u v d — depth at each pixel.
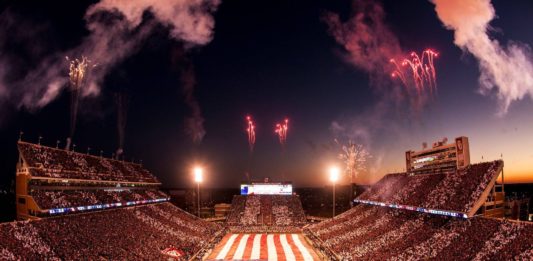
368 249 61.19
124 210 77.38
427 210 60.75
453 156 65.94
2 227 46.91
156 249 63.31
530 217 72.75
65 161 69.94
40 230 51.12
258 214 107.81
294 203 114.81
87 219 63.06
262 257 68.94
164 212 90.12
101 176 76.56
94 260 50.16
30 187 57.50
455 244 49.47
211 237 83.31
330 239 74.12
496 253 42.19
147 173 103.06
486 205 53.22
